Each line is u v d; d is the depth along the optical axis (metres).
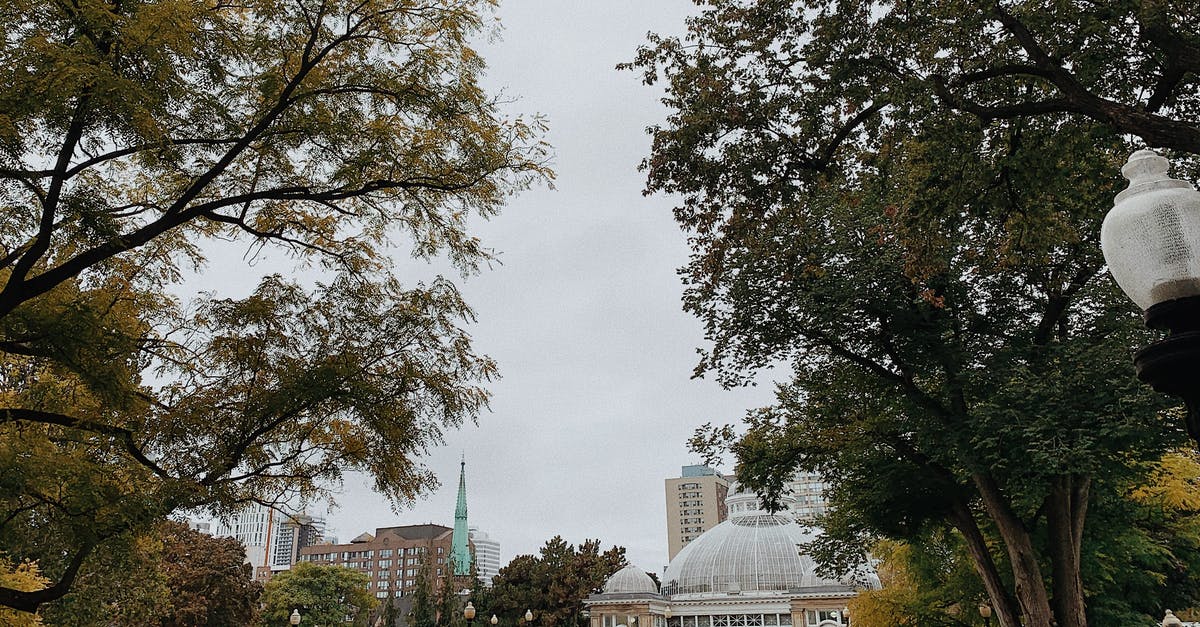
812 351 22.77
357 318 12.05
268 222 12.77
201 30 9.72
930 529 24.88
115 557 10.70
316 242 13.12
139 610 30.17
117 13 8.73
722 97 13.58
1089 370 17.03
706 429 24.98
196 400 11.52
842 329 21.28
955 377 19.67
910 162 14.31
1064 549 19.34
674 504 180.75
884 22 12.84
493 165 12.04
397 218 12.93
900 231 14.39
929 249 14.20
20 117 8.17
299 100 11.08
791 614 78.88
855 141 14.51
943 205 13.36
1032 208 13.58
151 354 11.41
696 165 13.95
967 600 27.17
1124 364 16.98
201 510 10.56
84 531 9.83
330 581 79.56
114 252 9.74
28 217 9.91
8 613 14.41
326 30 11.41
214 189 12.16
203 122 10.27
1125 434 16.08
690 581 87.38
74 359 9.50
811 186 14.56
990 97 12.83
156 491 10.19
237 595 53.06
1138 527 26.67
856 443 22.20
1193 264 3.53
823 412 22.83
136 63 8.88
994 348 20.38
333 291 12.41
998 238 16.06
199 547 53.06
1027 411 17.17
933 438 19.97
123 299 11.71
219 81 10.16
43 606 23.31
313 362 11.59
